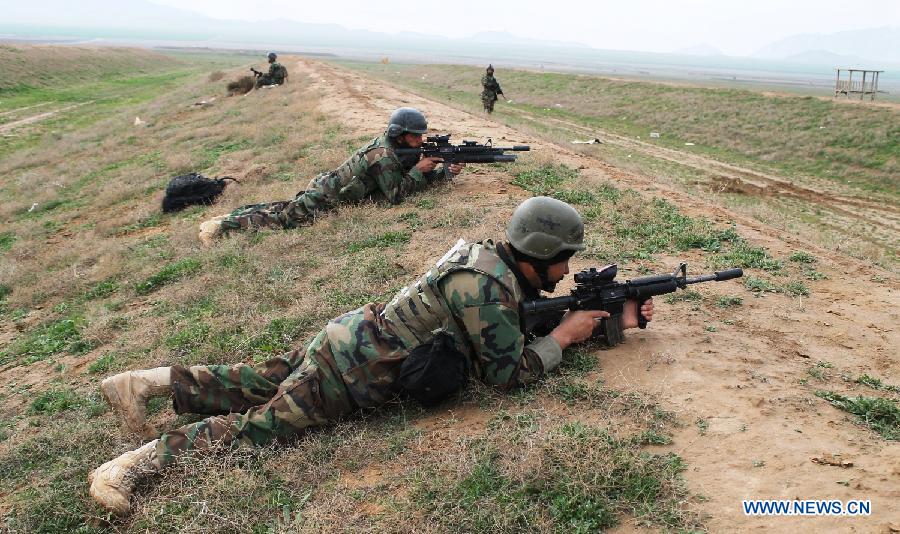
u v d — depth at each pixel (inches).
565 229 156.9
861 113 971.9
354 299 246.1
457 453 144.1
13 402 226.8
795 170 852.0
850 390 162.9
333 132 621.3
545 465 133.3
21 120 1211.2
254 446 155.8
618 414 153.8
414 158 352.8
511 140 573.6
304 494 142.9
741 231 297.7
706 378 167.8
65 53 2118.6
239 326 244.7
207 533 133.4
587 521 121.6
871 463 130.0
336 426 162.4
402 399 167.9
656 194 370.6
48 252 431.2
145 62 2600.9
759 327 199.9
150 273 333.4
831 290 231.9
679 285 180.4
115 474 147.7
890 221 605.9
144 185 574.6
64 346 273.0
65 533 148.7
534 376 165.0
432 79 1911.9
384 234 309.4
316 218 346.6
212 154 654.5
